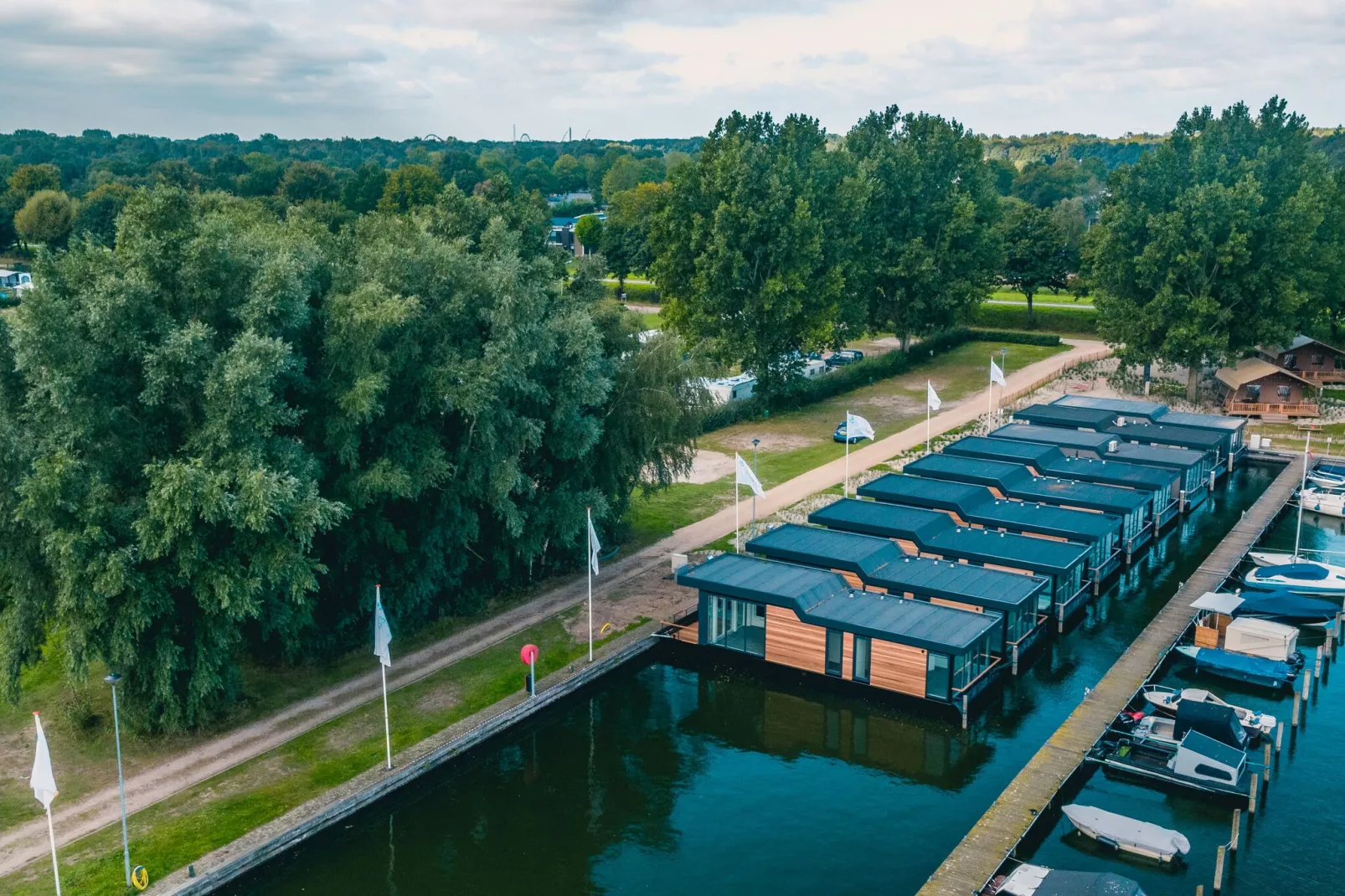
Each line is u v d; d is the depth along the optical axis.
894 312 121.12
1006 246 130.75
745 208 95.25
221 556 41.03
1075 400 94.06
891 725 47.47
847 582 54.69
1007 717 47.78
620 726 47.62
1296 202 92.81
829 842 38.62
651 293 163.50
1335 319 118.69
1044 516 64.12
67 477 37.69
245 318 42.00
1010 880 34.56
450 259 49.50
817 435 93.38
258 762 41.59
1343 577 59.75
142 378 41.25
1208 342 93.00
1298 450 88.50
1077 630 56.84
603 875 36.94
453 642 52.59
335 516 44.00
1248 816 39.50
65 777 40.41
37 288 39.09
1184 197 95.44
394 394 48.78
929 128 122.19
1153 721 44.78
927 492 67.50
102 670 48.12
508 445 51.19
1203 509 77.75
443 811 40.91
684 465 65.69
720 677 52.06
